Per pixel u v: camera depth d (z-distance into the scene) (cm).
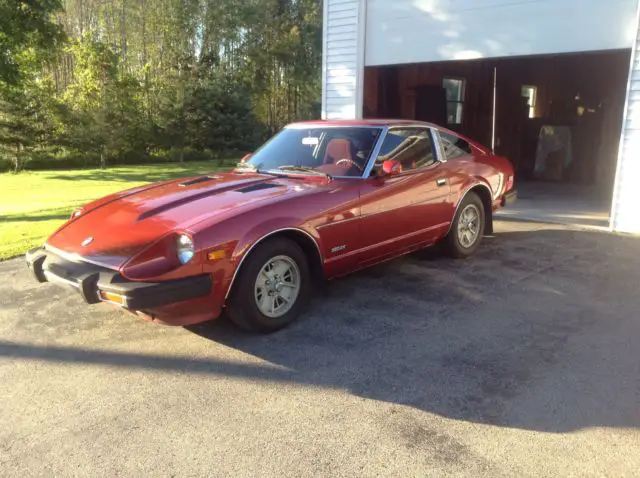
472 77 1540
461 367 348
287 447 266
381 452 261
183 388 327
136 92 3131
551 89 1647
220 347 383
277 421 289
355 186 455
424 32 909
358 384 328
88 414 299
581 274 546
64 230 418
